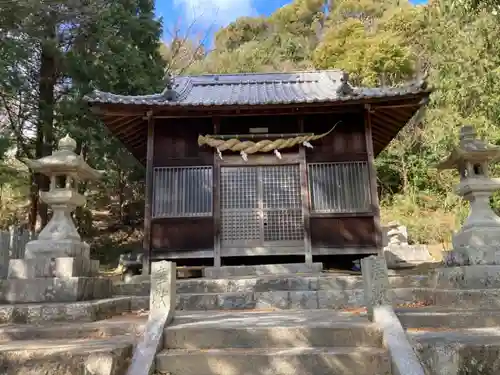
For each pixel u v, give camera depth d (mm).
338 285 6328
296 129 8969
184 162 8523
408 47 21734
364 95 8031
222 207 8344
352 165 8477
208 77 11172
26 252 5133
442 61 10688
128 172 16578
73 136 12078
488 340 3414
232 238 8234
